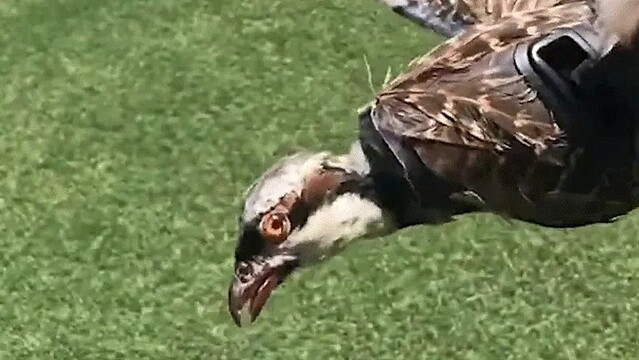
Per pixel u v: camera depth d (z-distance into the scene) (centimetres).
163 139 161
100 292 143
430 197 71
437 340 135
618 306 136
